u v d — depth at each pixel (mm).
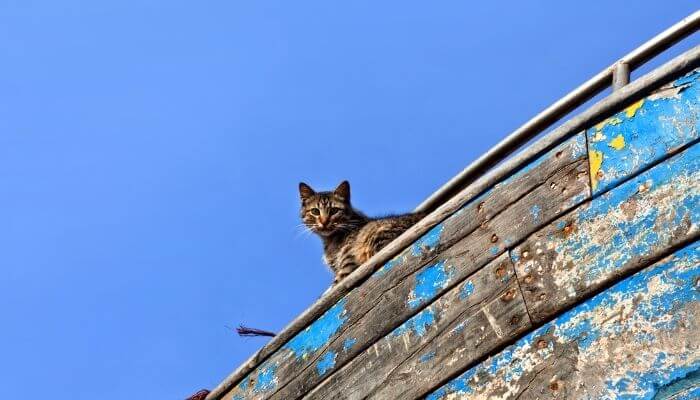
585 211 3385
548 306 3326
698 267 3027
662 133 3316
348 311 3961
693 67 3344
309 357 4023
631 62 4383
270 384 4148
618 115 3463
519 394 3264
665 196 3203
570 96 4512
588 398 3088
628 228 3242
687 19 4250
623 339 3096
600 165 3426
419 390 3551
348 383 3812
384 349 3750
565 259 3359
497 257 3568
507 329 3398
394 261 3902
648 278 3125
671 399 2912
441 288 3682
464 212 3771
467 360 3459
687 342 2951
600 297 3217
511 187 3660
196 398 4535
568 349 3213
